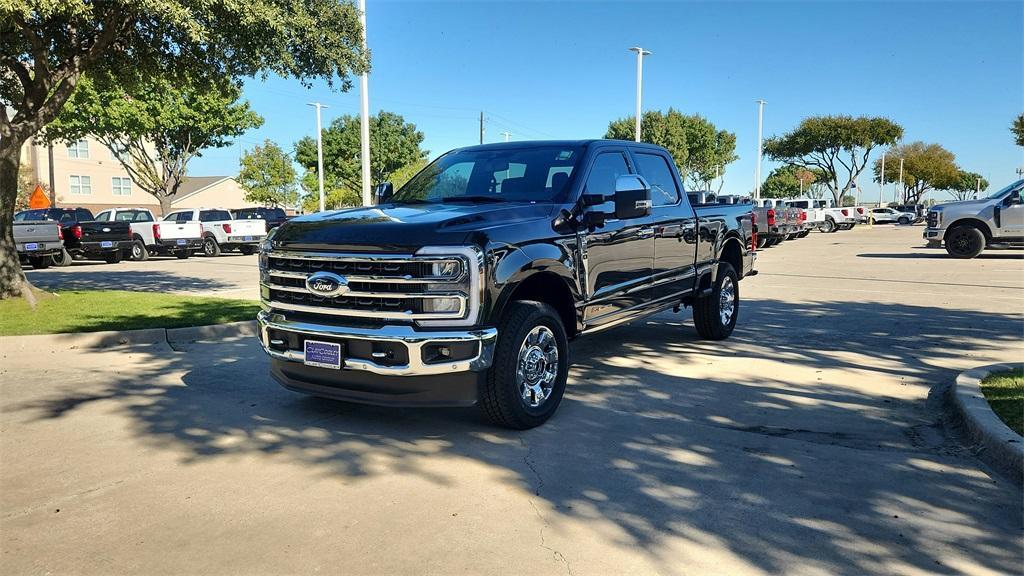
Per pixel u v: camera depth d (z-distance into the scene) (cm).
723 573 318
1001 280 1430
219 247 2708
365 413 561
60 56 1162
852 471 436
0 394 620
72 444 491
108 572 321
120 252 2322
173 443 492
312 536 353
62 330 867
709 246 799
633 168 677
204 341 867
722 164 5634
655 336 875
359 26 1240
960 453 467
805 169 6938
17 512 383
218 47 1133
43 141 2919
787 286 1380
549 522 368
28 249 1942
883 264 1847
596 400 592
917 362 725
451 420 541
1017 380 583
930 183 8250
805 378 661
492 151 659
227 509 385
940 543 346
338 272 484
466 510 382
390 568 321
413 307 469
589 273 579
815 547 342
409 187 665
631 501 393
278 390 632
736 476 428
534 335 520
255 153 5384
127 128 3120
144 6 913
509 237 496
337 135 5459
